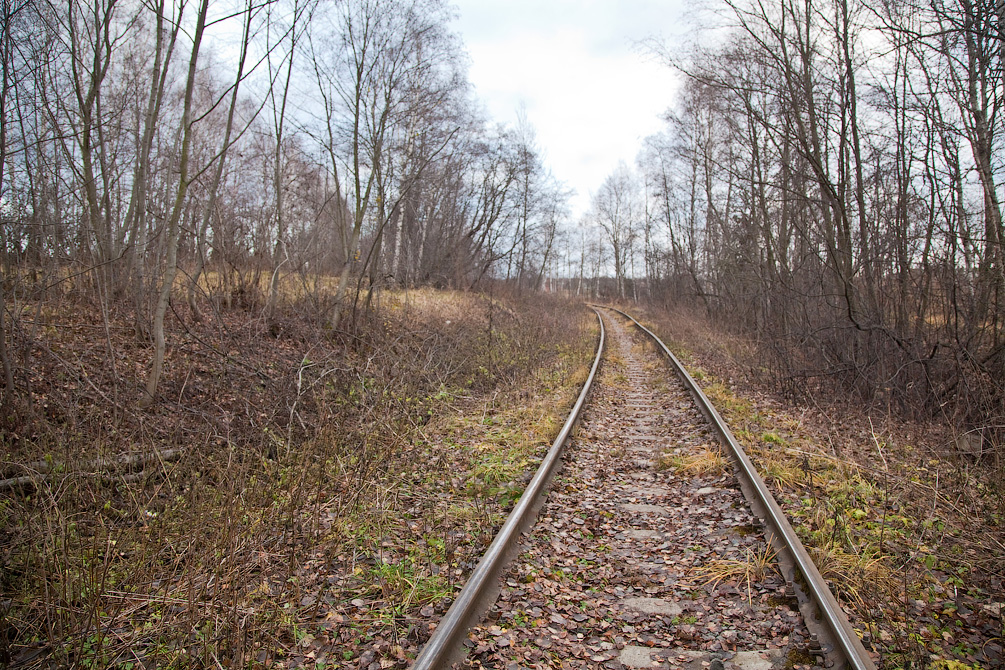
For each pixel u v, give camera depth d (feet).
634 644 11.99
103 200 36.76
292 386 28.55
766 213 54.75
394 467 22.15
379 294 47.93
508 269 113.60
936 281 33.86
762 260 59.52
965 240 30.09
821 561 14.66
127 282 34.78
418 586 13.79
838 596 13.44
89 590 12.97
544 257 143.74
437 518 17.94
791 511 18.25
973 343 30.07
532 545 16.01
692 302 96.99
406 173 60.44
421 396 32.73
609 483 21.86
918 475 21.95
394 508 18.79
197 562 14.37
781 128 46.60
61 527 14.14
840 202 37.65
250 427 24.98
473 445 25.90
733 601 13.44
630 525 17.98
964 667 11.03
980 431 24.56
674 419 32.09
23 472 18.71
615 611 13.21
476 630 11.91
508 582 13.96
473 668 10.90
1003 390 25.59
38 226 30.76
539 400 34.09
